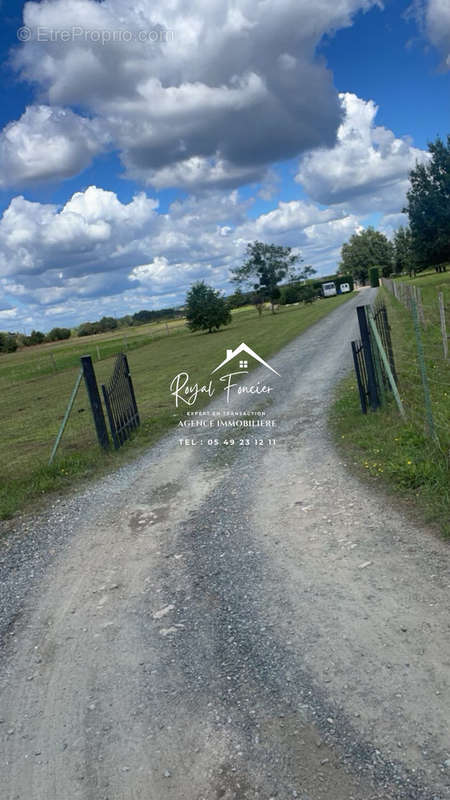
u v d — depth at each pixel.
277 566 5.73
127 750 3.63
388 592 4.86
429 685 3.70
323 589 5.12
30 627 5.40
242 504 7.69
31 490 9.80
